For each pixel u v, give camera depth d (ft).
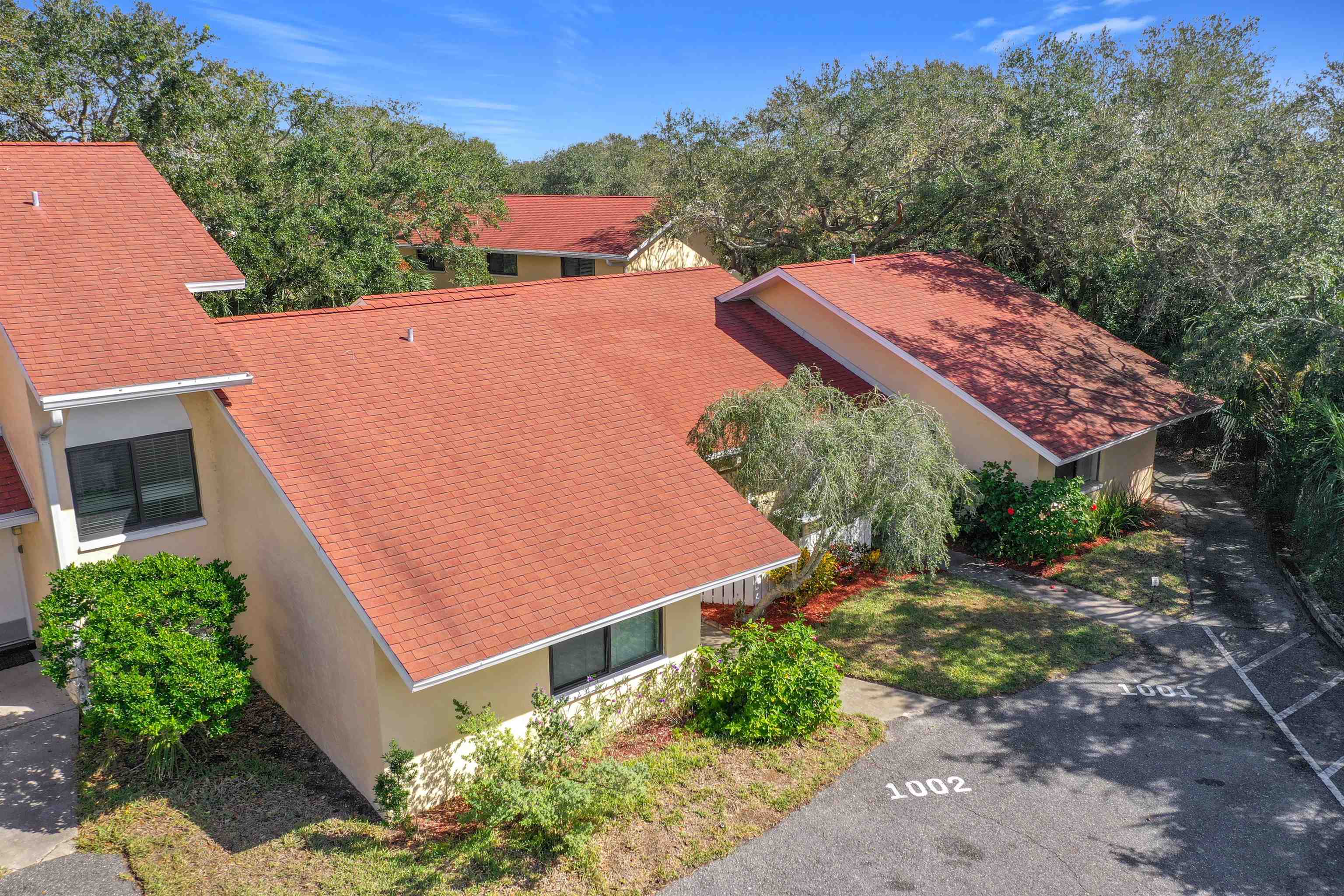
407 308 55.93
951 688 46.98
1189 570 62.90
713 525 45.80
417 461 43.75
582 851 34.12
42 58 85.71
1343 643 51.13
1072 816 36.94
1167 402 72.49
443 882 32.86
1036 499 62.54
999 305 81.56
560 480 45.60
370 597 35.65
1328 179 72.33
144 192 53.83
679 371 65.67
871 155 104.32
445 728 37.76
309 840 35.50
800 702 42.55
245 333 48.88
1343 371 62.49
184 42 91.56
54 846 35.17
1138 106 103.71
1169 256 80.38
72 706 45.19
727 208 113.91
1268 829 36.22
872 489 48.52
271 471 40.06
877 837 35.45
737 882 32.96
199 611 38.11
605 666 42.93
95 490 42.96
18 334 40.22
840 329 73.46
